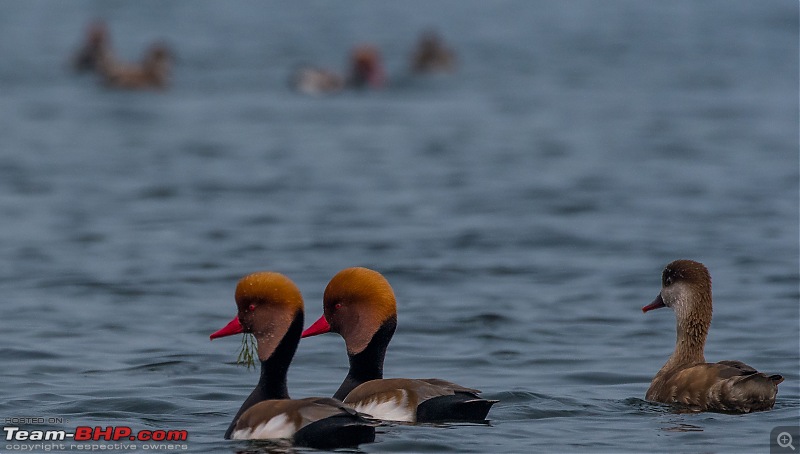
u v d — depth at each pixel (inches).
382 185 1295.5
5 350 627.2
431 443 422.9
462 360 613.6
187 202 1191.6
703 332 536.1
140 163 1459.2
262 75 2434.8
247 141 1656.0
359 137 1695.4
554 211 1138.0
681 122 1822.1
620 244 976.3
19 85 2283.5
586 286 818.8
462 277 850.8
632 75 2402.8
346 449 409.7
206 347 637.9
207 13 3545.8
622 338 667.4
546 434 447.5
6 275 858.8
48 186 1285.7
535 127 1786.4
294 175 1366.9
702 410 488.7
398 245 969.5
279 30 3184.1
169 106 2046.0
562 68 2513.5
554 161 1472.7
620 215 1114.7
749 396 477.4
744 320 710.5
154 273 861.8
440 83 2359.7
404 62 2659.9
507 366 599.5
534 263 901.2
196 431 454.6
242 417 427.8
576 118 1875.0
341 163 1460.4
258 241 987.3
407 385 450.3
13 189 1266.0
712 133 1707.7
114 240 997.8
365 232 1029.8
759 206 1156.5
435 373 585.0
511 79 2385.6
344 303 482.0
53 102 2071.9
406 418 443.2
